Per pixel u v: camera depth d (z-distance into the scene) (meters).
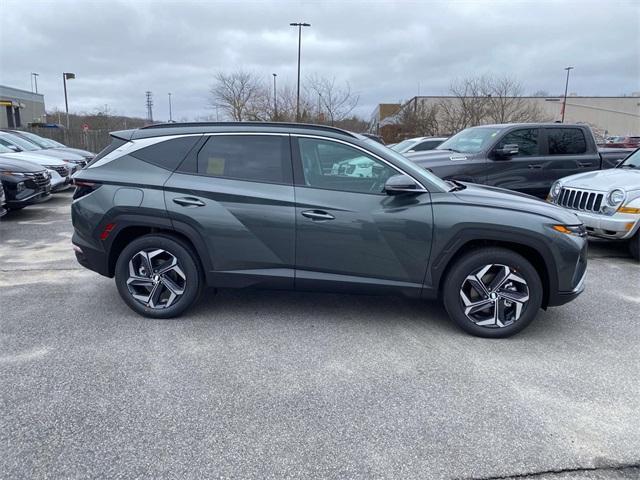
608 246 7.49
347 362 3.55
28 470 2.39
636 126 54.50
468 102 34.03
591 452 2.59
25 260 6.23
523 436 2.72
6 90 50.75
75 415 2.84
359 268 4.00
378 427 2.78
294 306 4.63
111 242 4.18
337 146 4.02
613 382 3.32
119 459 2.48
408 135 33.72
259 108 31.05
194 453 2.54
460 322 4.00
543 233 3.80
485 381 3.30
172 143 4.20
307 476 2.39
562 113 48.28
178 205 4.02
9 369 3.36
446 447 2.62
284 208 3.96
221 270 4.09
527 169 8.02
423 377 3.35
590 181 6.76
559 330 4.20
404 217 3.89
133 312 4.43
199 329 4.08
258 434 2.70
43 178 9.43
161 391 3.11
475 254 3.89
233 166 4.10
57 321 4.21
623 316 4.55
